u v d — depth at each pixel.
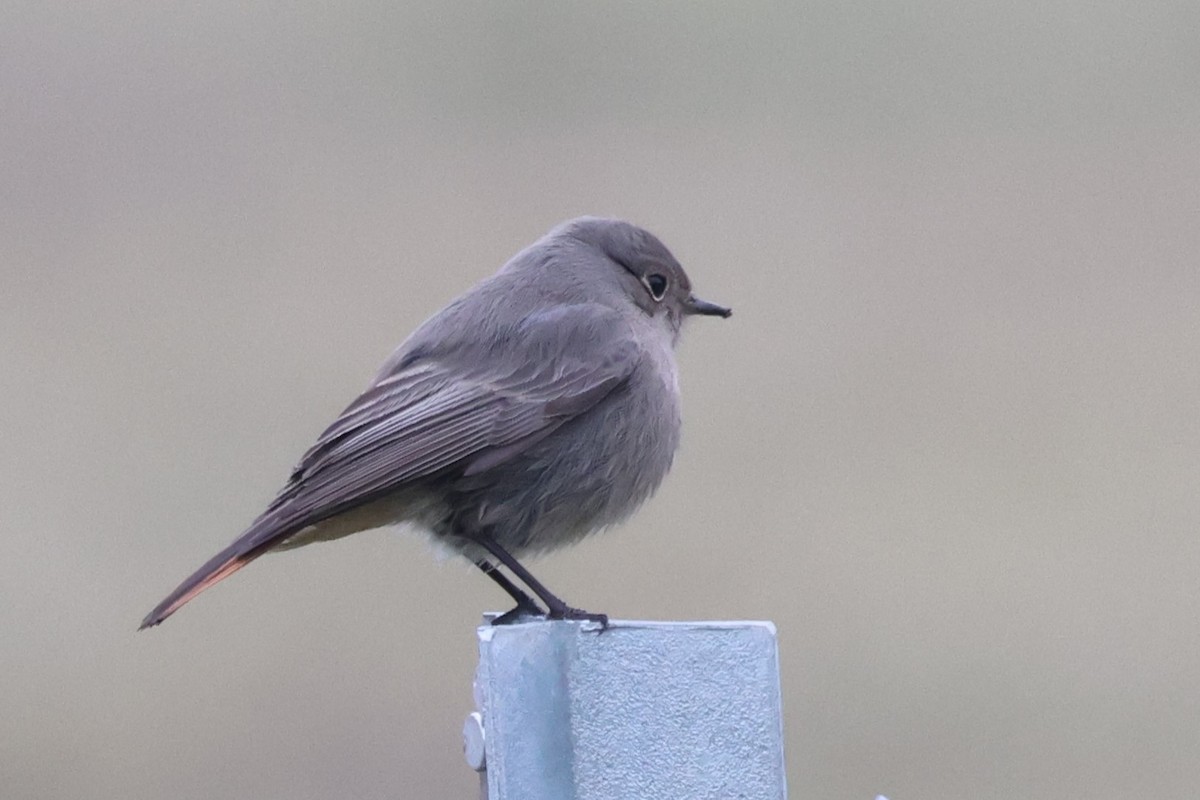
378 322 19.30
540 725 7.58
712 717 7.64
